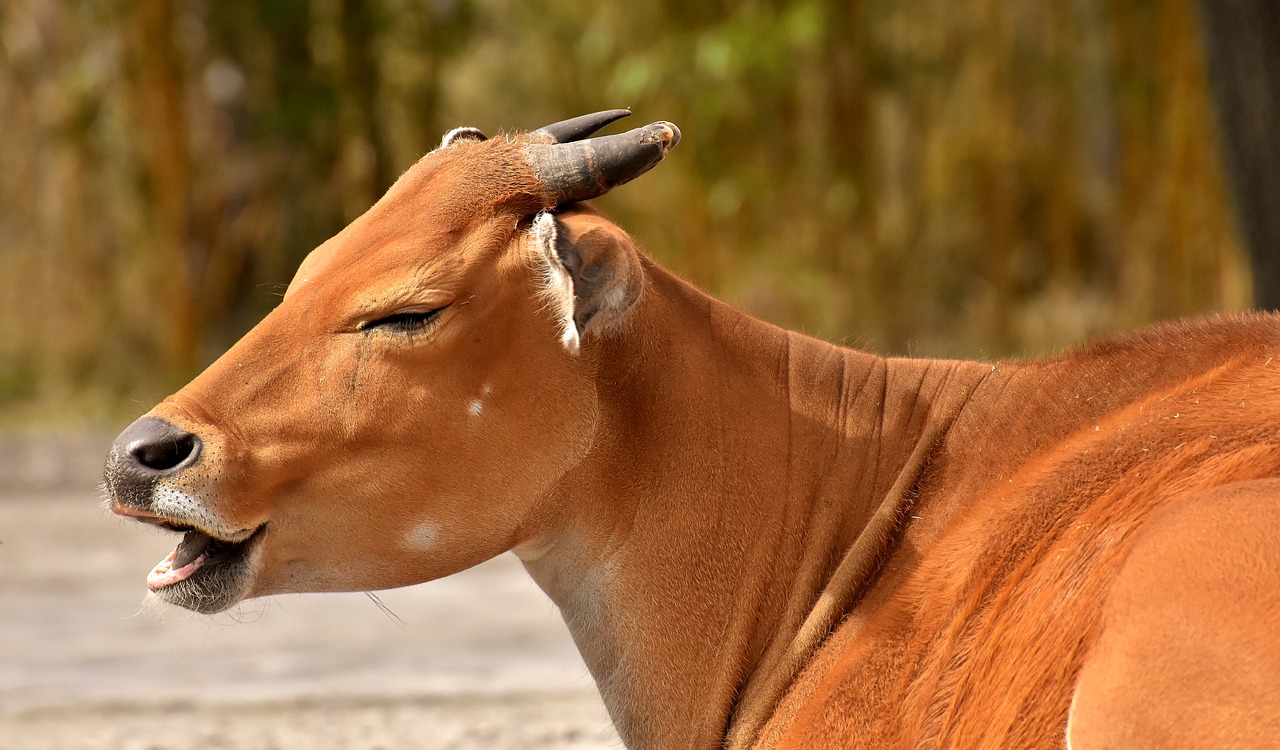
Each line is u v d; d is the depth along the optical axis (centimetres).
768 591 1394
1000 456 1372
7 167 6184
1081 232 6612
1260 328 1332
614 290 1291
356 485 1305
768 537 1397
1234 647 1046
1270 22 2475
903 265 6131
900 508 1380
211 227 5997
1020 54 6256
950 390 1434
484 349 1316
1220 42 2539
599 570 1392
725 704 1382
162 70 5503
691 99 5478
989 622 1246
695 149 5559
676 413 1389
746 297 5897
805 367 1446
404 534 1325
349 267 1324
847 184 5812
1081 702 1096
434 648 2750
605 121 1492
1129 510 1213
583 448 1361
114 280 5888
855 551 1372
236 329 6062
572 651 2712
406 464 1309
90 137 5812
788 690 1362
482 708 2327
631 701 1398
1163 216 5991
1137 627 1080
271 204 6056
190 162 5797
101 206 5906
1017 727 1187
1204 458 1220
